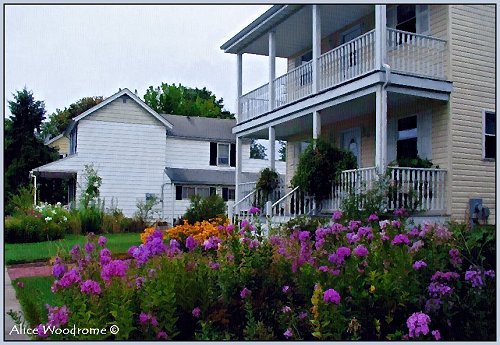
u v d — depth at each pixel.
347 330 4.38
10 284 8.89
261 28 16.05
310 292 4.83
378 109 11.34
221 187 29.59
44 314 4.96
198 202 19.03
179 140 30.03
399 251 4.95
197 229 9.87
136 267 5.17
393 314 4.51
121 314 4.22
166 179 28.56
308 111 14.00
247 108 17.80
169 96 48.28
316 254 5.48
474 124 12.69
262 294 4.94
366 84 11.66
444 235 5.60
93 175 25.53
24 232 17.11
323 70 13.55
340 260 4.85
